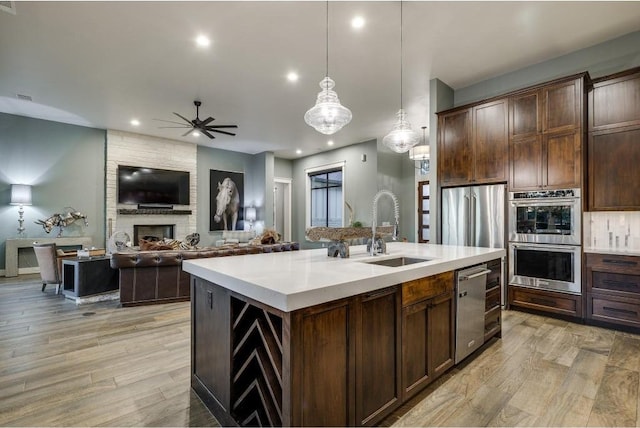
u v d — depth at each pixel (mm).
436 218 4438
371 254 2566
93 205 6770
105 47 3584
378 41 3504
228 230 8805
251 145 8398
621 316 3119
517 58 3889
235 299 1699
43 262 4617
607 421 1761
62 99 5148
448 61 3951
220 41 3482
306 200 9789
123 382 2191
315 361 1390
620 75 3273
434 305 2115
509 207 3824
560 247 3463
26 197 5867
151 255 4094
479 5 2906
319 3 2861
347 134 7297
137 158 7242
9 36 3344
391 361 1783
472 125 4148
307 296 1330
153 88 4723
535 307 3637
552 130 3527
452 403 1937
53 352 2670
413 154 5668
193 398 2004
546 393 2043
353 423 1549
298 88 4746
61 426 1725
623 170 3242
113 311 3824
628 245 3445
